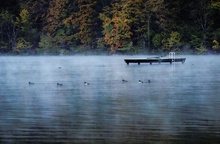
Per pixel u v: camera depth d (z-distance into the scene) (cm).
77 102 4012
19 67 8644
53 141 2739
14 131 2962
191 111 3519
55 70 7850
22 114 3484
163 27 11775
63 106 3809
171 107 3700
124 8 11675
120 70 7638
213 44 11744
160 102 3959
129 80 5922
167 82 5609
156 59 8969
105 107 3741
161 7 11675
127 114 3431
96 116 3378
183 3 11956
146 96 4341
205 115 3356
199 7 11712
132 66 8612
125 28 11675
